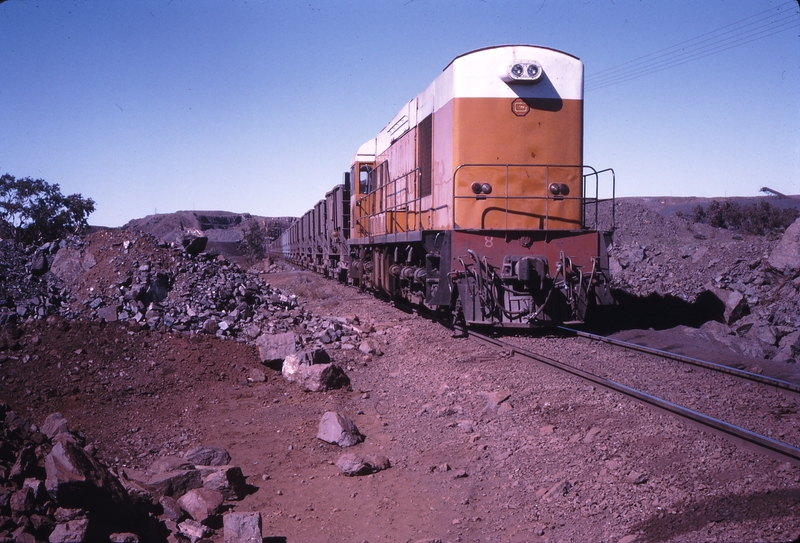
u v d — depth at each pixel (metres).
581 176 11.38
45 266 11.47
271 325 11.09
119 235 12.41
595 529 4.07
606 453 5.21
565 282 10.70
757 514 3.86
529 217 11.23
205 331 10.18
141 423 6.95
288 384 8.58
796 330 10.54
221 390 8.20
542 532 4.15
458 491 5.02
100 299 10.38
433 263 11.94
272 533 4.49
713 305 13.31
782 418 5.89
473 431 6.38
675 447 5.14
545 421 6.29
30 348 8.63
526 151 11.22
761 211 34.47
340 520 4.67
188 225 104.81
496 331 11.53
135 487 4.53
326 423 6.47
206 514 4.64
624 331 11.30
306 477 5.54
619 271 18.59
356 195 20.19
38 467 4.34
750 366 8.11
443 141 11.85
